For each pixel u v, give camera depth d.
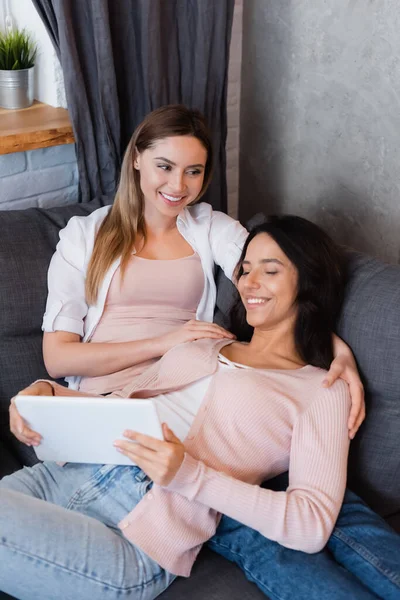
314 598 1.27
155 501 1.39
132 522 1.39
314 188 2.54
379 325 1.54
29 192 2.22
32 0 2.00
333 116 2.38
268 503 1.33
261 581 1.34
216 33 2.28
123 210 1.83
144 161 1.77
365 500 1.57
